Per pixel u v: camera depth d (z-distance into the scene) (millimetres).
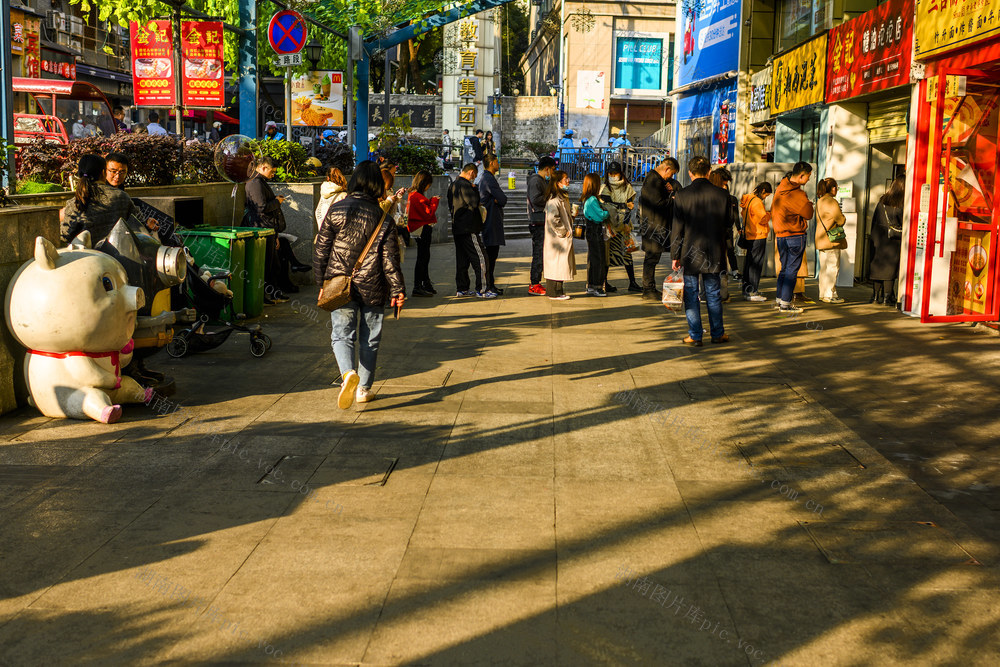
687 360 8211
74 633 3357
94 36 34812
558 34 46125
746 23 18516
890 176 13492
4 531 4293
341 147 18844
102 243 6418
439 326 9906
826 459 5410
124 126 19547
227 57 23047
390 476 5070
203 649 3244
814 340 9172
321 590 3697
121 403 6363
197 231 9688
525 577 3816
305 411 6410
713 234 8695
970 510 4605
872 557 4035
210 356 8242
